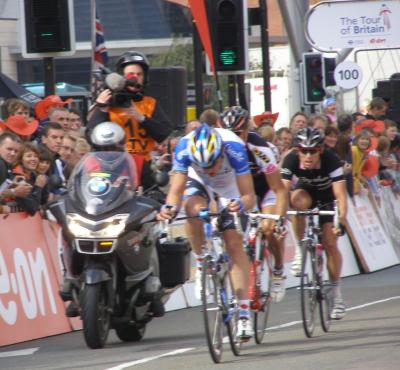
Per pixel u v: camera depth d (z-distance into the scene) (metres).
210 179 15.66
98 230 16.12
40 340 18.77
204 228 15.09
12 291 18.72
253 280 16.39
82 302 16.20
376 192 32.91
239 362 14.88
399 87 41.62
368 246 31.31
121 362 15.12
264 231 16.91
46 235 20.16
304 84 38.19
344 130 30.58
